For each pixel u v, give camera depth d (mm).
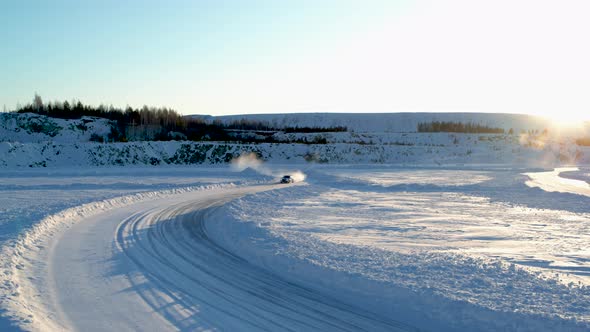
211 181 47062
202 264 13555
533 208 29094
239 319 9117
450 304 9211
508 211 27391
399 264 12359
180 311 9570
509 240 17734
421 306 9398
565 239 18094
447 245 16391
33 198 30797
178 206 28203
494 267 12023
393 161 92062
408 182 48625
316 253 13766
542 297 9555
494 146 111250
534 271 11906
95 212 24484
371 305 9875
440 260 12859
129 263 13648
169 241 17156
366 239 17344
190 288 11156
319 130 135500
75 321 8992
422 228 20391
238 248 15758
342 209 27281
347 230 19531
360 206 28922
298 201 31062
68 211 22562
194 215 24344
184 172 58750
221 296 10555
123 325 8797
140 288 11148
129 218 22750
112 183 41219
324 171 66250
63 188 38156
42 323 8734
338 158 89250
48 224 19125
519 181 47750
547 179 56688
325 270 11875
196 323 8898
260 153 85812
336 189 40469
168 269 12977
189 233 18922
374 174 61312
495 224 22094
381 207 28359
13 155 66250
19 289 10578
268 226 19156
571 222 23234
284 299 10344
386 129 190750
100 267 13125
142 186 40031
